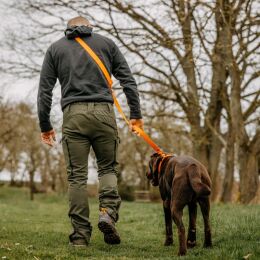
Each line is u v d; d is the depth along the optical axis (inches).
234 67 675.4
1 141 1478.8
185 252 178.7
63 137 199.2
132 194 1370.6
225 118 789.9
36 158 1753.2
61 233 278.5
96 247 204.1
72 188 197.2
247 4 613.6
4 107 1434.5
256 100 753.6
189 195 180.5
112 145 199.6
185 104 771.4
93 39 203.8
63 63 199.8
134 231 298.5
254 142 775.1
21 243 224.2
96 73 198.5
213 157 818.8
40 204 829.8
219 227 269.9
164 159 201.5
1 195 1647.4
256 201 778.8
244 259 164.9
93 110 195.0
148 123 776.9
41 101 201.6
